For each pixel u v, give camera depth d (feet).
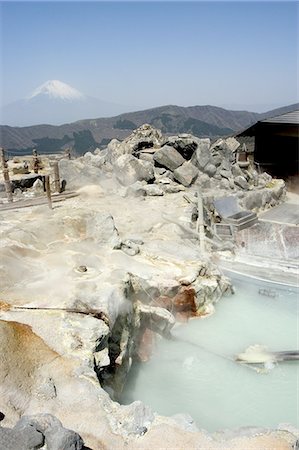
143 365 43.96
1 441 21.62
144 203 78.48
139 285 47.14
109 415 27.30
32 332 34.40
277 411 37.47
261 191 87.15
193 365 43.83
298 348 46.09
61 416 26.96
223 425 35.55
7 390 28.17
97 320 37.11
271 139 106.32
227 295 56.54
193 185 88.94
